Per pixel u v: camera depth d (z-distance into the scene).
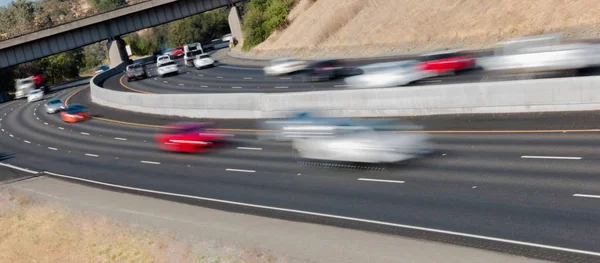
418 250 13.54
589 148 18.16
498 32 46.16
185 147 30.44
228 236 17.08
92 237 20.28
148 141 36.28
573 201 14.44
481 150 20.31
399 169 20.05
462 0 52.47
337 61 43.84
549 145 19.34
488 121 24.66
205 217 19.39
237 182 22.98
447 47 48.50
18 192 28.91
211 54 91.62
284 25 79.19
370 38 58.62
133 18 87.69
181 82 60.34
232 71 62.66
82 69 153.12
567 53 28.20
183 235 18.03
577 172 16.28
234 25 95.81
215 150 29.34
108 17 85.06
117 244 18.86
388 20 58.91
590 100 23.06
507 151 19.59
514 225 13.88
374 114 30.77
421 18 54.94
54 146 40.84
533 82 24.69
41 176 32.09
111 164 31.67
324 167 22.31
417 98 28.84
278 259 14.31
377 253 13.78
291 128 23.56
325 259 13.98
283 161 24.48
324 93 33.12
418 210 16.14
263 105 36.31
